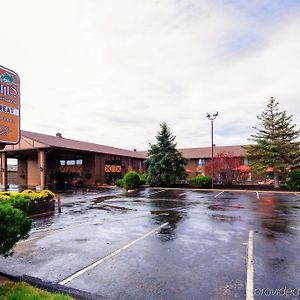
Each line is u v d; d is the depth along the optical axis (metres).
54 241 7.60
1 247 4.41
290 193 23.39
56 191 26.30
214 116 30.05
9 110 5.64
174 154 30.75
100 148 38.34
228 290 4.41
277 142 27.12
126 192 24.75
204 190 26.84
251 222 10.26
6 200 5.45
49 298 3.82
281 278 4.89
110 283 4.72
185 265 5.59
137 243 7.35
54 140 30.92
